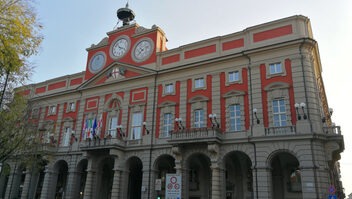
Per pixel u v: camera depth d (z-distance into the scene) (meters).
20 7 13.05
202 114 27.11
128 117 31.12
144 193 27.03
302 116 22.53
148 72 31.28
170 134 27.80
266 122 23.83
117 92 33.12
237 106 25.70
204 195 27.69
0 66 13.12
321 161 21.16
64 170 37.28
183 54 30.20
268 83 24.72
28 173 34.56
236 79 26.58
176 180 18.42
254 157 23.20
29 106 23.72
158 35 33.09
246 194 26.00
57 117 37.06
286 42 24.48
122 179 28.69
